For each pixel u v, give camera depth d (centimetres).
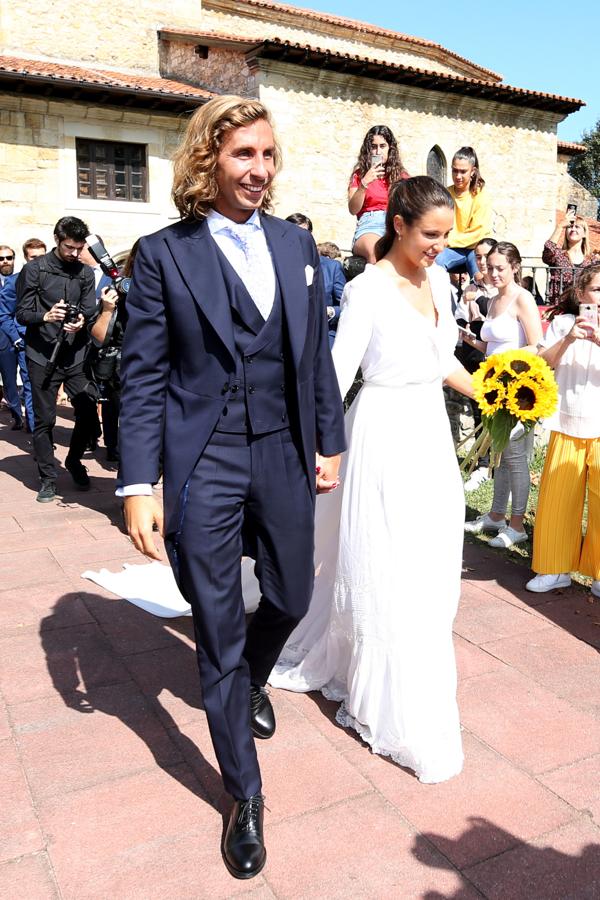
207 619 218
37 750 272
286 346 219
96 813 239
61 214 1272
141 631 367
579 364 392
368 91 1517
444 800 247
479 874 216
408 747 257
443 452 271
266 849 224
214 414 213
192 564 216
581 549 419
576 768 265
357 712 274
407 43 1978
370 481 265
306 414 227
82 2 1491
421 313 271
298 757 269
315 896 207
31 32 1448
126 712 297
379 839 229
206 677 222
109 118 1280
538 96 1703
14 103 1202
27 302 570
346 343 265
